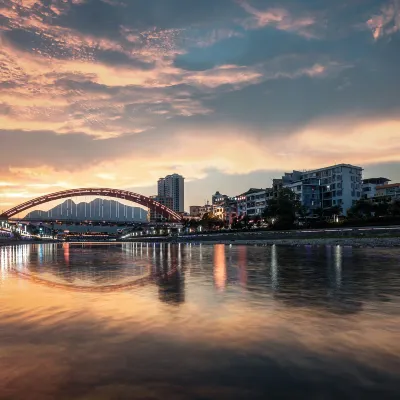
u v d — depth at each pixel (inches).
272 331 341.7
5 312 436.5
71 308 457.4
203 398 213.8
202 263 1245.7
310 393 217.8
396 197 4242.1
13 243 6210.6
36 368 257.6
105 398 214.5
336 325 362.3
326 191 4672.7
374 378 236.4
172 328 355.9
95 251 2714.1
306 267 1013.2
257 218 5216.5
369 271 887.1
